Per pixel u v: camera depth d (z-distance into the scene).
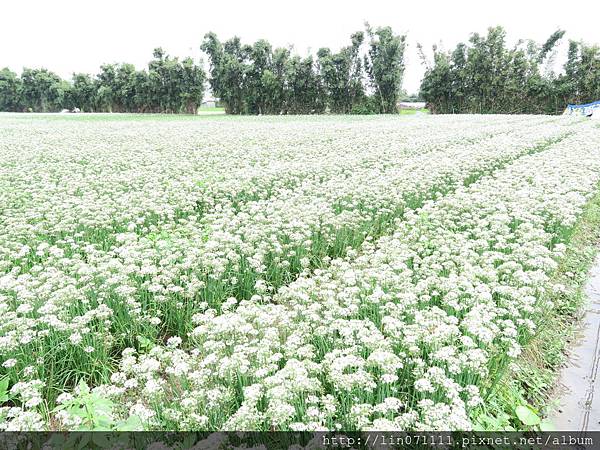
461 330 6.12
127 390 5.23
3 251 8.08
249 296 7.57
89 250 8.12
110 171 15.59
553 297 7.55
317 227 9.27
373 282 7.02
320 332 5.45
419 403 4.42
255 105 73.62
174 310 6.61
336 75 71.31
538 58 74.06
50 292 6.45
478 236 9.04
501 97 70.00
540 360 6.04
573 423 5.00
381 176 13.91
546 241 8.82
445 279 6.80
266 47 71.50
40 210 10.54
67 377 5.34
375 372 5.11
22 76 87.38
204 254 7.51
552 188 12.28
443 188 13.35
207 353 5.53
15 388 4.63
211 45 71.69
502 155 17.78
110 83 80.38
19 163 17.02
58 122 42.69
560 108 67.56
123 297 6.50
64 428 4.74
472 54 68.81
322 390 4.68
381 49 70.81
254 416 4.14
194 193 12.18
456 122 38.72
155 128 33.72
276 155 19.08
